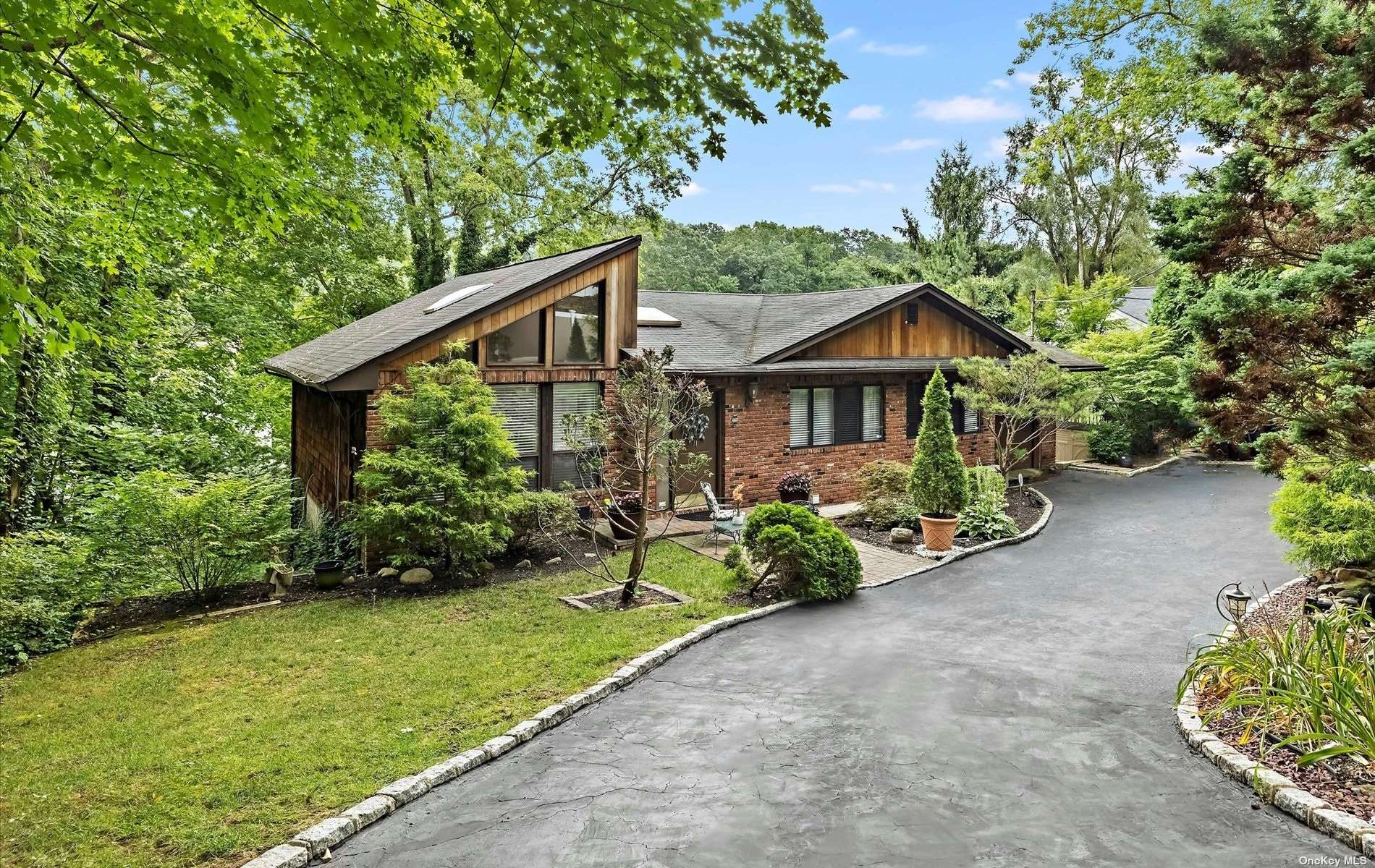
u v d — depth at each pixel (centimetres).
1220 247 678
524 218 2523
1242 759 524
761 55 498
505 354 1252
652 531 1327
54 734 599
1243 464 2242
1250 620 854
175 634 859
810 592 952
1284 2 645
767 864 423
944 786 509
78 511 1127
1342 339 631
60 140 576
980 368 1692
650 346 1489
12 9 461
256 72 565
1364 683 547
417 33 607
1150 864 418
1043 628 859
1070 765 536
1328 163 797
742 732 597
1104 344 2412
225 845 441
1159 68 1216
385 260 2431
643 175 2523
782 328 1723
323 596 1002
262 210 745
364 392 1162
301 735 588
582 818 474
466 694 666
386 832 463
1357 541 834
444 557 1098
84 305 1306
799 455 1627
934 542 1220
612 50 493
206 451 1648
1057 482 1970
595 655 754
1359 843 425
